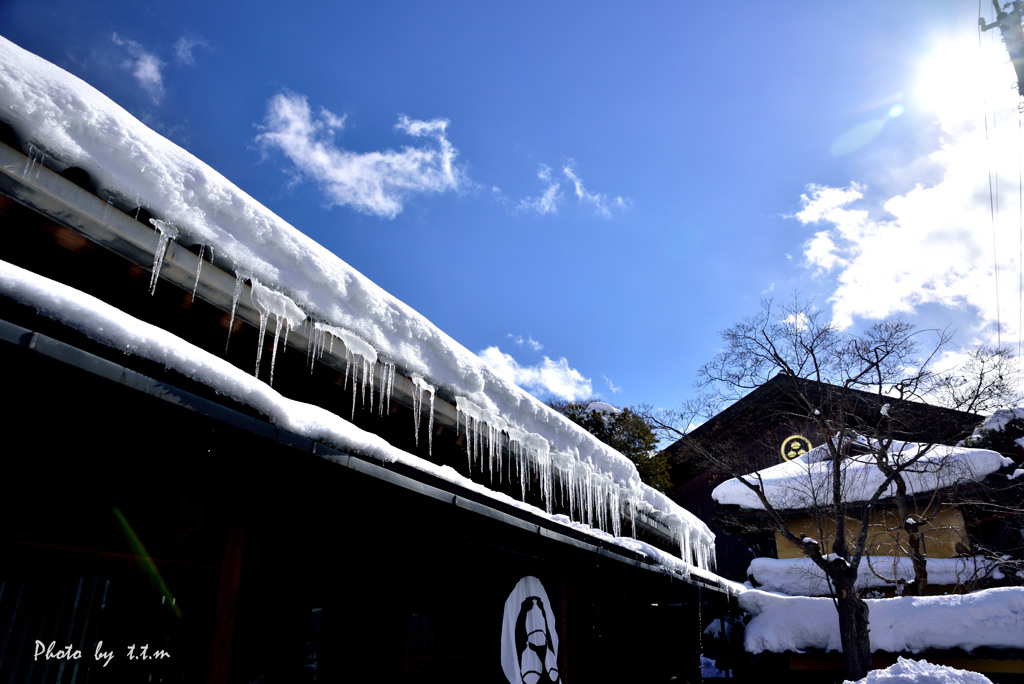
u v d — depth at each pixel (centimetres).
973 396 1028
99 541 265
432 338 459
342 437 308
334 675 424
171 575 280
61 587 244
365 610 448
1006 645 913
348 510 387
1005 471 1161
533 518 496
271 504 333
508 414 562
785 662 1120
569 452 655
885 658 1018
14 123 242
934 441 1066
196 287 321
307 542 353
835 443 1173
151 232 293
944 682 359
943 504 1205
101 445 262
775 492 1366
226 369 271
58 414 241
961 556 1128
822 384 1144
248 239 332
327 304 371
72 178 268
